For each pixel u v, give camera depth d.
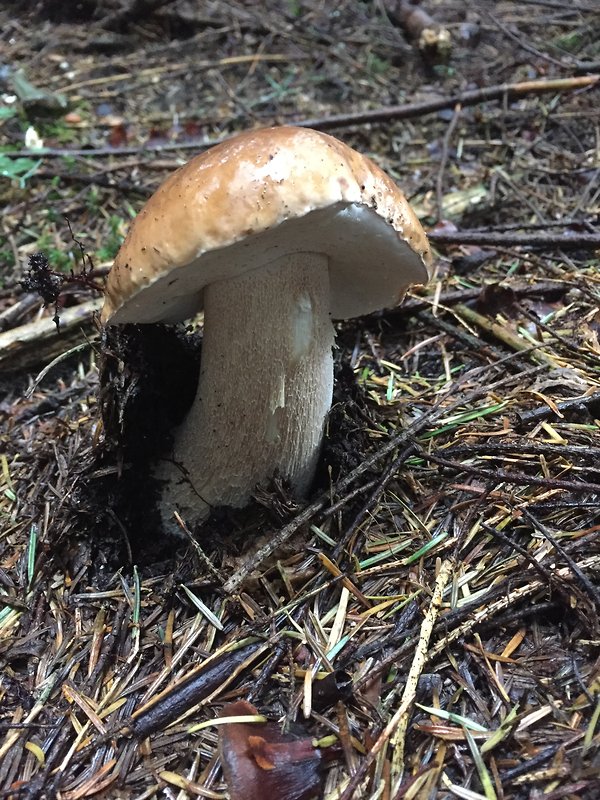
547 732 0.17
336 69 0.57
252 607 0.20
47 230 0.39
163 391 0.24
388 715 0.17
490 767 0.16
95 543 0.23
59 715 0.18
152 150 0.46
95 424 0.27
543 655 0.18
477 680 0.18
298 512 0.22
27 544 0.23
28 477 0.26
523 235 0.34
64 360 0.32
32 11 0.64
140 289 0.17
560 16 0.64
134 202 0.42
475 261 0.35
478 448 0.23
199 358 0.26
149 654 0.20
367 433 0.25
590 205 0.39
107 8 0.62
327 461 0.23
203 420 0.22
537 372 0.26
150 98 0.54
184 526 0.21
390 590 0.20
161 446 0.23
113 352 0.22
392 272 0.22
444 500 0.23
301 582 0.21
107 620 0.21
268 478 0.22
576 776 0.16
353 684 0.18
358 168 0.17
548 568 0.19
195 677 0.19
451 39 0.59
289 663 0.19
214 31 0.62
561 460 0.23
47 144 0.48
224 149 0.17
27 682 0.19
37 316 0.33
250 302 0.20
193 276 0.18
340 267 0.22
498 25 0.59
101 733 0.18
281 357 0.20
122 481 0.23
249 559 0.21
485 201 0.39
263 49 0.60
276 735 0.17
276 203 0.16
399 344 0.31
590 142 0.45
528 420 0.25
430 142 0.47
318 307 0.20
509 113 0.49
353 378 0.26
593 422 0.24
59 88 0.54
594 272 0.33
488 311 0.31
